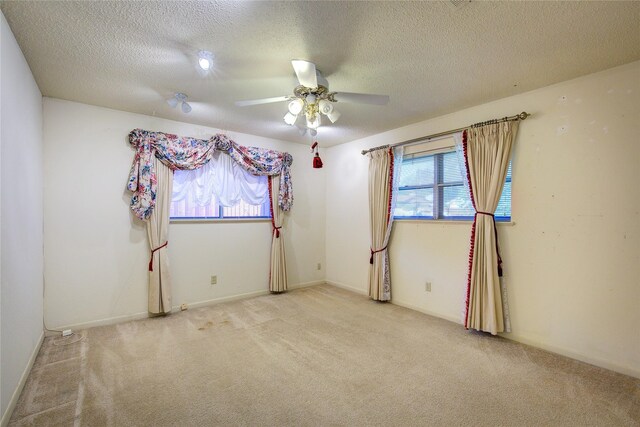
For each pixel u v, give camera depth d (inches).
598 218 95.6
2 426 64.9
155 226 136.7
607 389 82.7
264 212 177.3
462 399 78.4
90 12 66.8
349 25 72.1
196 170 151.7
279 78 99.9
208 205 155.8
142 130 133.9
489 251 115.3
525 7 65.1
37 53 84.2
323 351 104.7
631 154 90.0
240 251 166.9
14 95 76.2
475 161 120.8
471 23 71.1
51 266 116.3
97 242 126.3
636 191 89.3
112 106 126.3
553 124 104.4
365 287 175.6
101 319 126.9
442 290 137.4
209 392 80.7
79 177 122.5
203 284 154.6
